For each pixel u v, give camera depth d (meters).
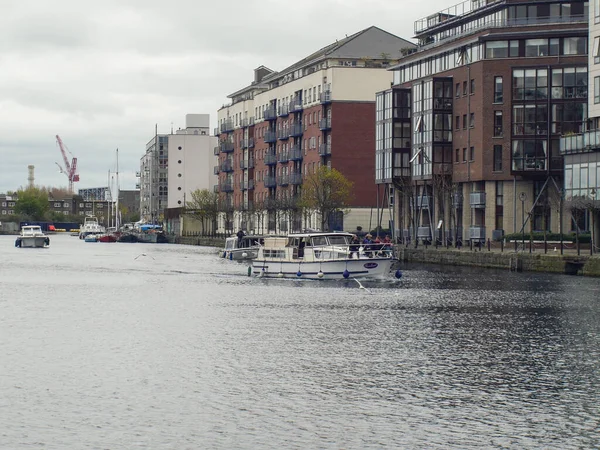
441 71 112.75
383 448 24.92
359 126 136.25
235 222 189.50
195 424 26.95
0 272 87.81
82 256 125.44
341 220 133.00
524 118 100.31
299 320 48.00
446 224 109.75
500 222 102.69
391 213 119.44
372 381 32.38
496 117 102.00
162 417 27.66
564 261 76.12
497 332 43.56
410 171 117.69
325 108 139.38
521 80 100.56
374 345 39.69
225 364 35.22
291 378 32.81
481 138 103.06
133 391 30.73
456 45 107.56
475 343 40.31
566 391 31.03
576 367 34.88
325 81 140.62
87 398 29.78
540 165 99.81
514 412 28.41
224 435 25.94
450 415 28.05
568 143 88.06
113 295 62.56
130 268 95.25
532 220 100.31
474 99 104.81
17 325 45.97
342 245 75.38
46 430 26.31
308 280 74.75
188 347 39.09
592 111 87.69
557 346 39.56
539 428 26.75
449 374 33.56
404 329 44.56
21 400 29.48
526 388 31.42
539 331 43.88
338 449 24.81
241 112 184.75
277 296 61.16
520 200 100.44
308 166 147.88
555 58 100.25
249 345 39.62
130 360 36.03
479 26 108.31
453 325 46.00
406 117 118.38
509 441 25.58
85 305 55.62
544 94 99.81
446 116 110.44
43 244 168.00
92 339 41.28
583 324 46.19
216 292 64.62
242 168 182.12
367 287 67.31
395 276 74.38
